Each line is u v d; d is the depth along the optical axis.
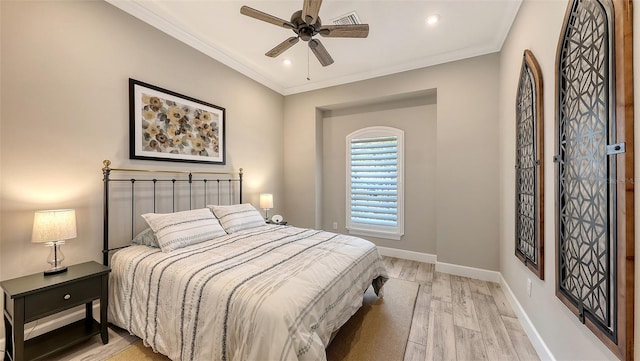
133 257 1.97
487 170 3.06
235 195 3.56
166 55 2.69
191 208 2.96
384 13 2.44
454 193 3.24
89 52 2.13
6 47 1.74
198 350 1.44
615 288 1.01
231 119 3.48
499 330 2.05
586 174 1.23
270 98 4.21
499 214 2.99
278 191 4.42
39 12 1.88
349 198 4.36
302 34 2.04
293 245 2.23
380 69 3.65
